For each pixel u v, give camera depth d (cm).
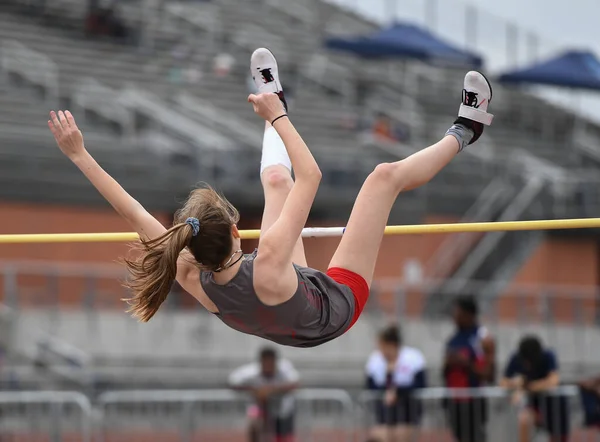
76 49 3466
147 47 3691
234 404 1742
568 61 3838
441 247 3303
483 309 2736
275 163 912
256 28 4212
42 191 2762
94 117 3112
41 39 3450
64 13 3675
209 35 3969
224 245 794
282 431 1733
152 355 2373
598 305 2897
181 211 812
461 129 893
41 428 1656
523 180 3506
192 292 834
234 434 1734
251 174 3012
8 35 3403
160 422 1698
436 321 2647
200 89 3491
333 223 3119
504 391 1719
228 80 3625
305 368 2497
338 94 3853
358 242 845
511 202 3416
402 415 1700
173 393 1759
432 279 3238
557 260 3475
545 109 4247
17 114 2947
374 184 853
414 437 1702
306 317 809
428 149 880
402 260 3247
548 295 2831
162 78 3478
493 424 1716
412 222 3219
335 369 2525
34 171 2761
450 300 2728
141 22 3825
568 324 2842
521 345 1716
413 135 3691
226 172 2980
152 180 2877
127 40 3662
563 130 4172
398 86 4106
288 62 3947
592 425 1712
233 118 3378
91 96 3172
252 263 805
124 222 2880
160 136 3128
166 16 3975
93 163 871
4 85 3112
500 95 4244
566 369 2798
